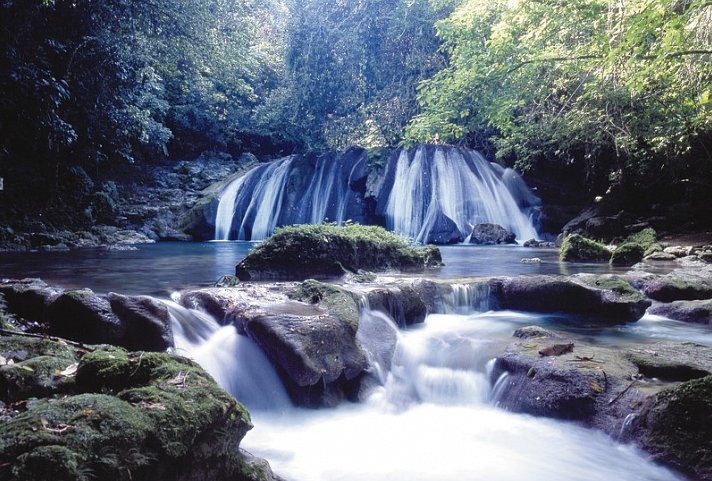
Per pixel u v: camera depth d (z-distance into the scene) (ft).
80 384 10.89
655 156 52.65
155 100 66.59
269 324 16.16
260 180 66.64
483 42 44.83
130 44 53.98
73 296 16.03
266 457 12.93
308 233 28.58
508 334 20.08
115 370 10.68
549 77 43.06
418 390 17.30
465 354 17.89
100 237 53.16
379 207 62.28
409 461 12.94
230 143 84.38
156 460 8.04
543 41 41.45
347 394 16.44
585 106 49.34
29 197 53.78
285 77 83.20
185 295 20.07
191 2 59.26
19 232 47.83
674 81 39.83
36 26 48.39
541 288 24.00
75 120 55.21
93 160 60.13
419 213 62.18
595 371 14.75
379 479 12.03
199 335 17.53
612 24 33.30
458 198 62.59
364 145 80.94
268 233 64.49
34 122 48.70
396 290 21.59
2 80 45.24
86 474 7.22
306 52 77.41
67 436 7.48
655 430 12.42
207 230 61.62
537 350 16.70
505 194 63.16
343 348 16.65
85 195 57.36
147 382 10.26
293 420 15.24
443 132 43.91
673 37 24.64
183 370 10.40
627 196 55.52
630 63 29.17
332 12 76.38
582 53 37.40
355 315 17.84
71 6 49.21
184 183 70.44
